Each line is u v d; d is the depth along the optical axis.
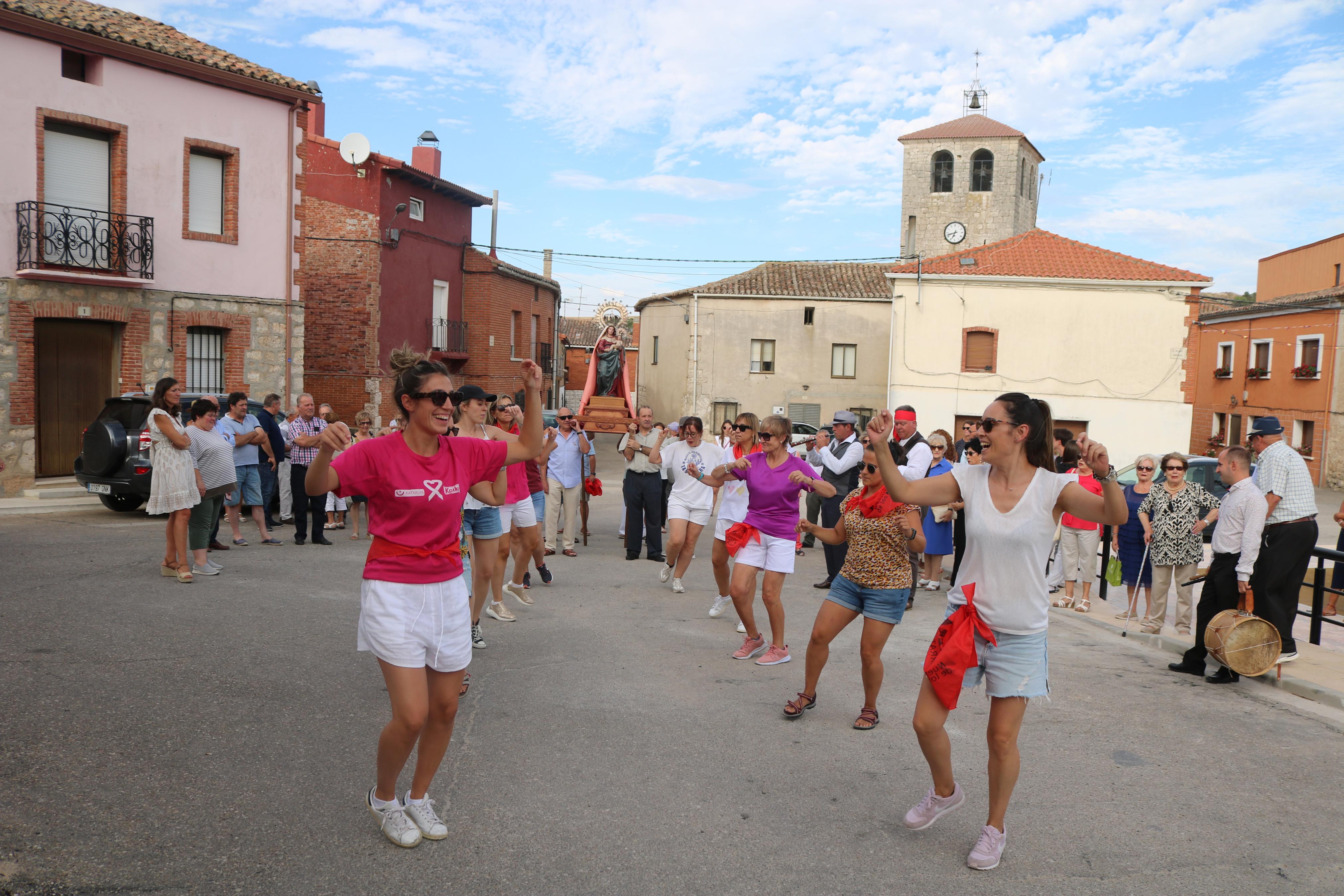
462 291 27.73
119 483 12.77
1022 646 3.82
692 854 3.83
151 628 6.98
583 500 13.10
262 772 4.45
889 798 4.50
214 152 17.17
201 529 9.13
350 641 6.94
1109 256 29.66
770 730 5.42
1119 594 11.15
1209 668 7.30
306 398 11.75
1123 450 28.50
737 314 36.75
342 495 3.57
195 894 3.34
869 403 36.31
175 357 16.66
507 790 4.40
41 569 9.09
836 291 36.75
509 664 6.62
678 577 9.68
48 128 14.97
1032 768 4.98
